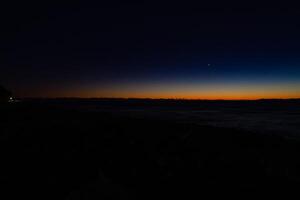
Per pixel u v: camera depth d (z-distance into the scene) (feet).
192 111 287.48
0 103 201.05
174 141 48.57
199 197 22.07
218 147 46.34
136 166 29.12
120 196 19.88
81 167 27.45
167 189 23.24
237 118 172.24
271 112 265.34
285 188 25.23
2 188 21.16
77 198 18.80
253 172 30.35
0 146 37.17
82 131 56.90
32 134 49.67
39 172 25.53
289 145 54.19
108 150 37.04
